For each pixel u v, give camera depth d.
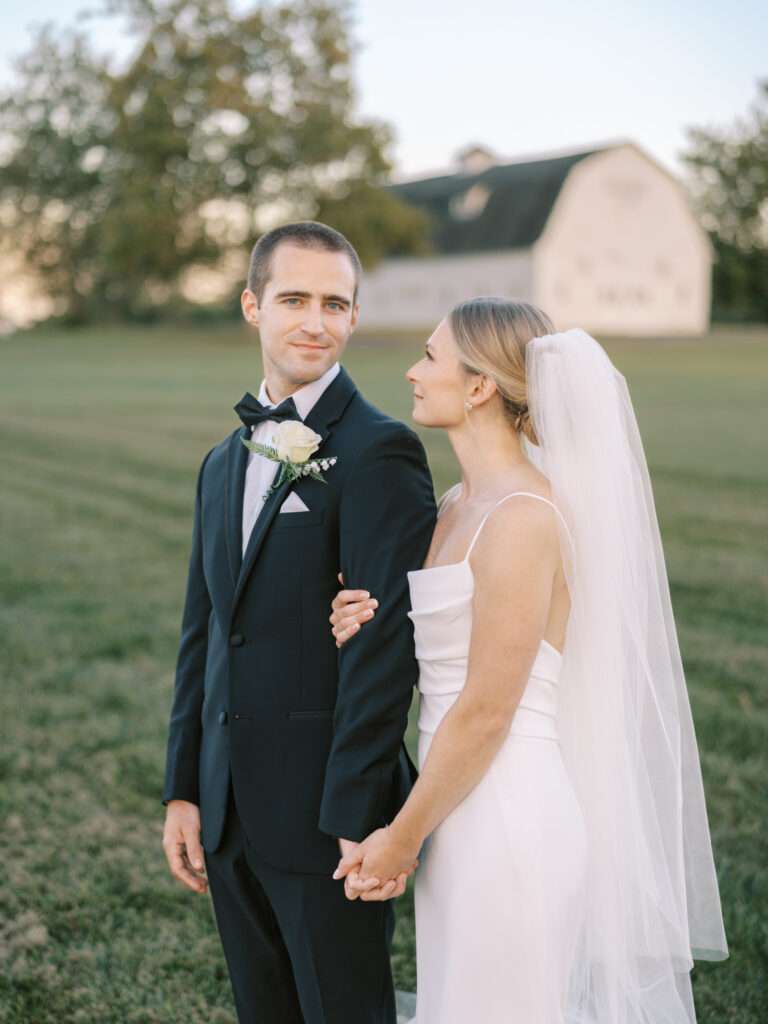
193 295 48.44
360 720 1.92
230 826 2.14
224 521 2.17
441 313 51.22
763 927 3.11
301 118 39.34
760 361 30.23
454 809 1.95
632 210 49.34
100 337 41.06
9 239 50.91
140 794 4.15
